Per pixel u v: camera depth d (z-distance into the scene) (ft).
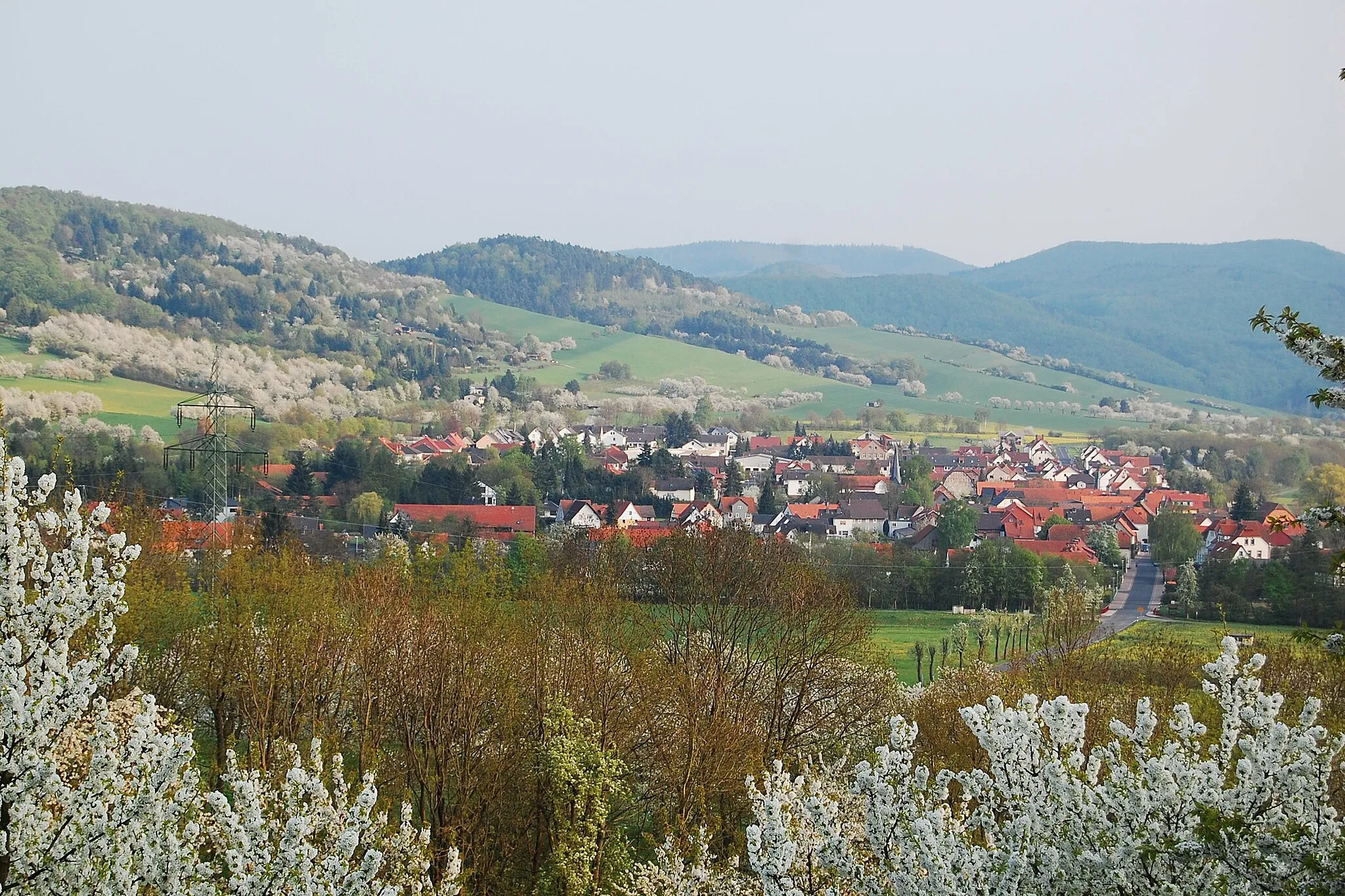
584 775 92.02
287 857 44.96
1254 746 48.21
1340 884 42.01
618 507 465.47
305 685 108.99
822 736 143.23
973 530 388.57
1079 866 45.75
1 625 45.52
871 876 47.50
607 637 132.26
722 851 105.19
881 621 286.87
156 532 158.30
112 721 49.65
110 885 44.83
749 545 171.01
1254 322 47.67
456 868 67.10
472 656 105.60
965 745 123.65
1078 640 166.20
